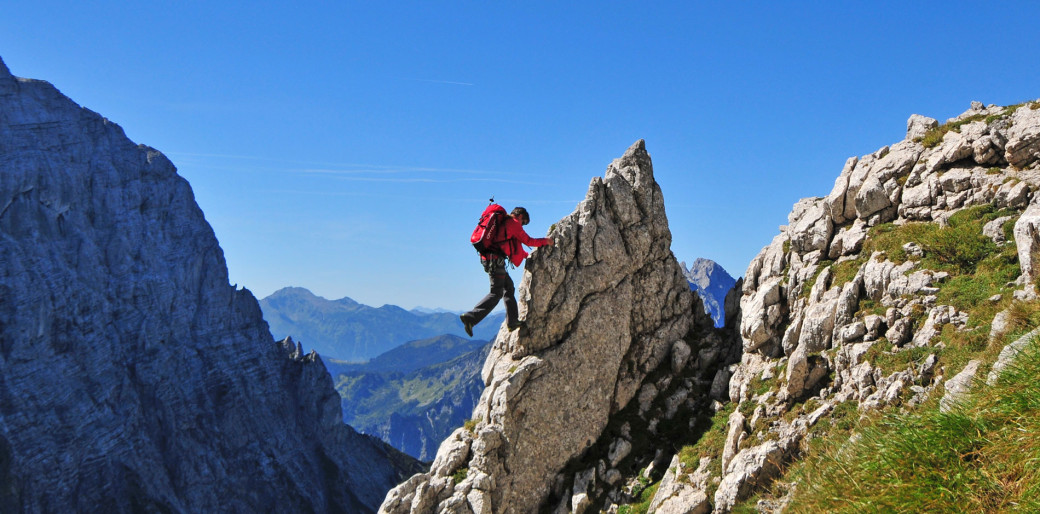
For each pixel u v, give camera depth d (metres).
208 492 198.00
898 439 7.47
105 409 180.62
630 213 20.17
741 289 20.34
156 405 199.12
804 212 20.08
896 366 13.60
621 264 19.55
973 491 6.36
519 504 16.73
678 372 18.80
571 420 17.67
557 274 18.64
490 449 16.92
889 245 16.53
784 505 11.59
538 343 18.22
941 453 6.88
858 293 16.16
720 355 18.94
